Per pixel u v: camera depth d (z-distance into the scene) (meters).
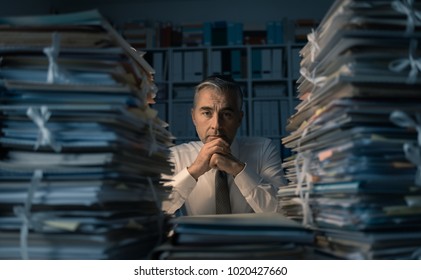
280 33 3.82
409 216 0.49
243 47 3.71
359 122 0.49
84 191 0.46
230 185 1.56
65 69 0.50
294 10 4.33
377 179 0.48
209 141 1.40
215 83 1.43
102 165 0.48
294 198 0.68
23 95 0.50
